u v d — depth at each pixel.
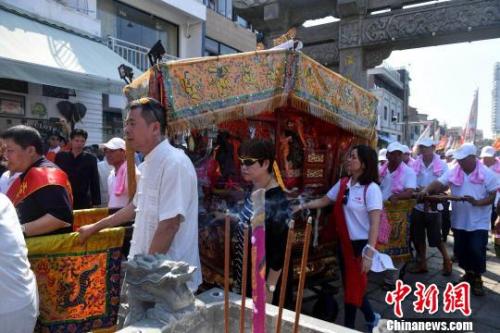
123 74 2.89
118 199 3.70
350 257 2.92
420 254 4.99
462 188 4.32
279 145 3.62
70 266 2.28
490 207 4.23
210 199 3.38
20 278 1.86
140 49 10.62
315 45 9.48
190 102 2.49
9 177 2.90
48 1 7.31
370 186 2.86
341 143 4.25
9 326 1.83
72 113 7.97
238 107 2.76
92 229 2.30
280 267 2.21
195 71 2.54
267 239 2.22
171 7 11.21
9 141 2.37
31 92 7.29
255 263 1.37
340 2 8.37
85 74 6.34
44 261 2.23
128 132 2.09
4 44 5.74
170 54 11.91
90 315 2.36
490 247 6.51
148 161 2.09
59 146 6.27
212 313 1.68
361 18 8.48
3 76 5.35
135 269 1.55
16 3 6.81
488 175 4.14
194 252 2.16
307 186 3.85
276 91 3.08
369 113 4.13
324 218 3.71
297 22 9.55
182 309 1.54
